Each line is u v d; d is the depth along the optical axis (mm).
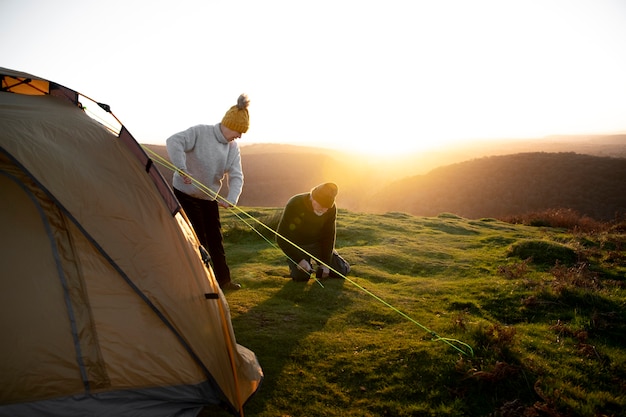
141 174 2842
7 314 2287
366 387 3178
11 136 2416
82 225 2424
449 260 7422
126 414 2490
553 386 3143
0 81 3090
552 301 4945
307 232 5266
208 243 5039
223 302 3156
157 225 2750
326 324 4285
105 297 2480
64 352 2375
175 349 2633
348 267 5961
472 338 3867
